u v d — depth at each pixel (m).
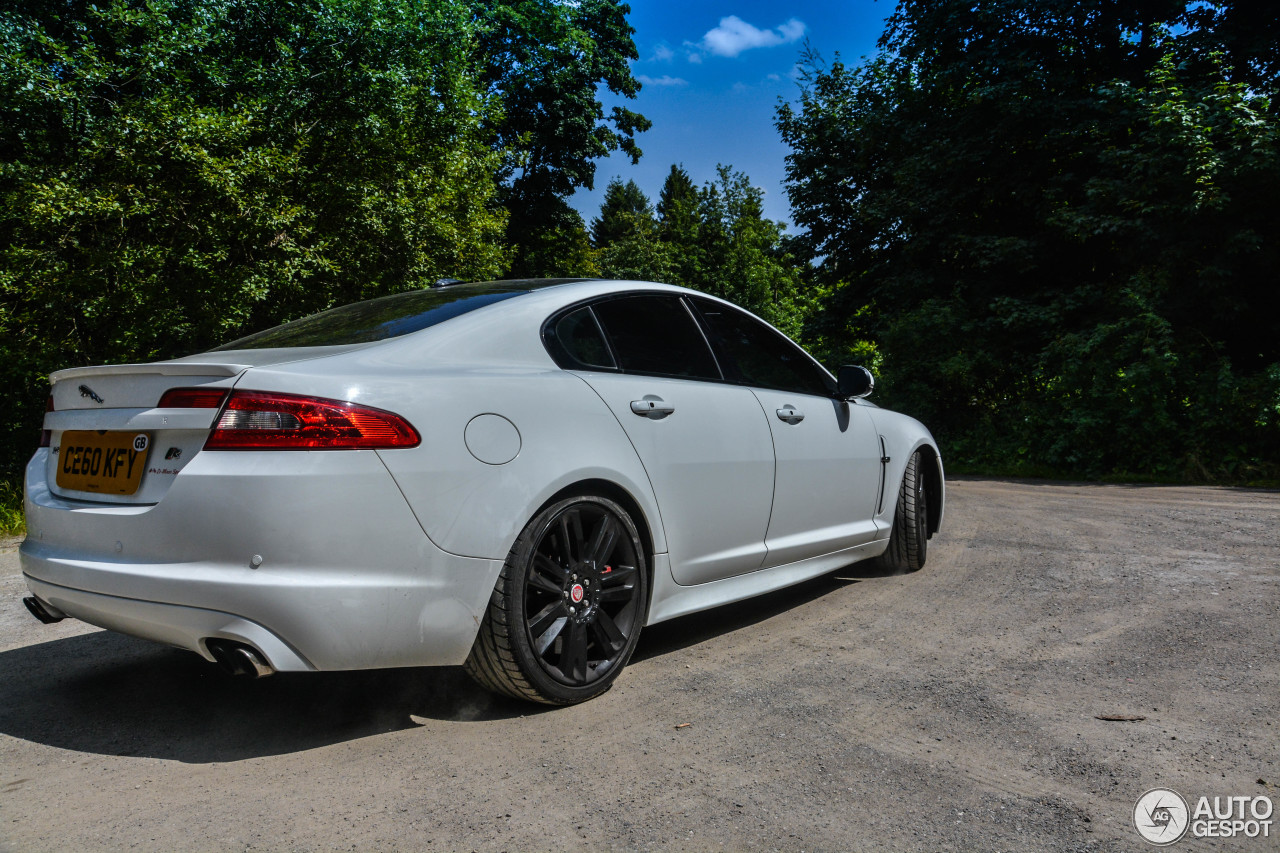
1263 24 12.45
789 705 2.36
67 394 2.41
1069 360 11.07
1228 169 10.27
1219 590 3.67
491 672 2.24
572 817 1.71
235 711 2.40
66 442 2.37
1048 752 2.00
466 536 2.12
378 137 10.06
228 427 1.96
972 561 4.48
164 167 8.08
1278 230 10.91
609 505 2.49
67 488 2.32
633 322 2.89
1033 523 5.92
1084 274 13.66
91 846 1.64
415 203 10.52
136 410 2.13
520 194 26.25
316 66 9.96
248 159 8.33
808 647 2.94
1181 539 5.07
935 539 5.23
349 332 2.57
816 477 3.45
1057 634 3.03
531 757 2.03
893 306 15.52
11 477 7.80
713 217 38.25
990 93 12.86
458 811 1.75
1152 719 2.20
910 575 4.16
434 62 11.49
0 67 7.82
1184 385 10.34
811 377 3.69
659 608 2.71
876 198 15.20
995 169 13.67
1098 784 1.83
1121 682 2.49
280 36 10.03
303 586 1.91
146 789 1.90
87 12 9.44
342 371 2.10
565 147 25.42
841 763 1.96
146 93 8.64
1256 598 3.51
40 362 7.84
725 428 2.97
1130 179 11.28
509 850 1.59
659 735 2.15
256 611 1.90
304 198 9.56
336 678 2.67
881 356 14.88
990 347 13.06
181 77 8.61
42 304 8.02
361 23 10.09
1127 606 3.42
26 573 2.37
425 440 2.09
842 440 3.66
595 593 2.44
